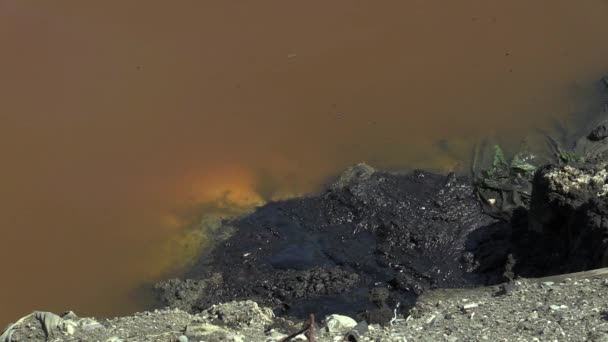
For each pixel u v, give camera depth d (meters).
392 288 11.46
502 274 11.51
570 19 16.72
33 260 12.48
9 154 14.05
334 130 14.48
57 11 16.97
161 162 13.98
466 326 8.16
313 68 15.70
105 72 15.57
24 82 15.36
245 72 15.60
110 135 14.42
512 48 16.03
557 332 7.72
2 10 16.89
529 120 14.47
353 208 12.91
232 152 14.12
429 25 16.66
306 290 11.45
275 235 12.59
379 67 15.69
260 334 8.34
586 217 10.73
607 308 8.14
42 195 13.49
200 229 12.84
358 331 8.27
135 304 11.72
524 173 13.19
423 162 13.77
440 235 12.35
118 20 16.80
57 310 11.70
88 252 12.62
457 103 14.89
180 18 16.88
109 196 13.48
